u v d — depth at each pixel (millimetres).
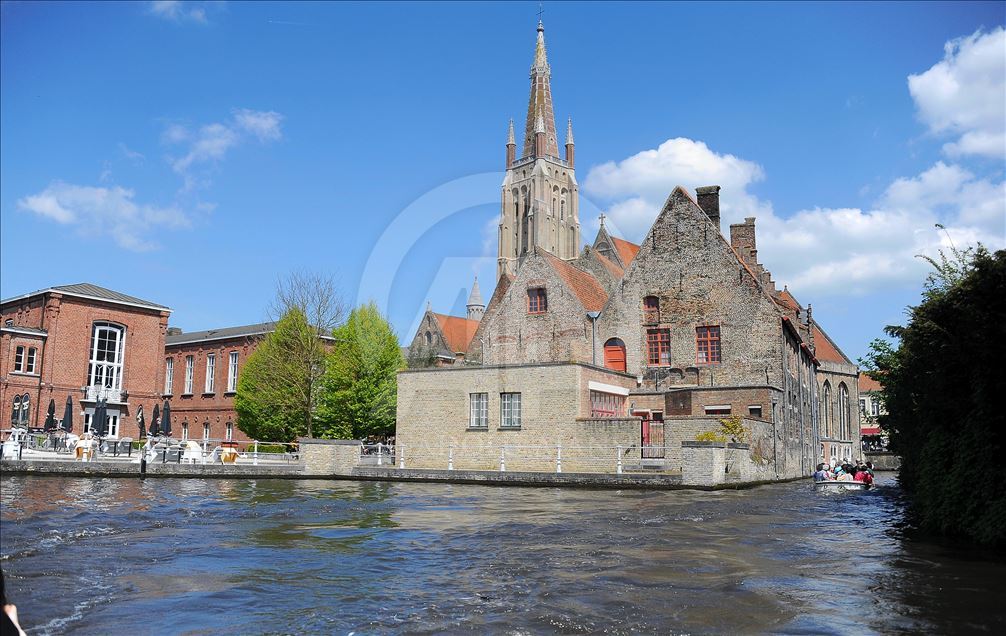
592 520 15688
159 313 58219
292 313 45719
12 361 50625
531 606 7980
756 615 7625
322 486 25641
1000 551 11828
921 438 19922
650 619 7469
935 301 13828
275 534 13375
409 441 34219
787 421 36812
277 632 7055
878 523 15781
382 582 9211
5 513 16109
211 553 11297
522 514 16828
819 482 29594
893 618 7516
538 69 92438
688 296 38500
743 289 37344
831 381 61188
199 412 65125
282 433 49500
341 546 12039
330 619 7480
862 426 80250
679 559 10867
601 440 30781
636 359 39000
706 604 8070
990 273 12352
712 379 37344
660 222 39719
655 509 18203
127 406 55688
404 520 15562
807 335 47875
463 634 6965
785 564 10516
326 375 44594
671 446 29844
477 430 33062
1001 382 12742
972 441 13477
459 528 14305
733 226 45719
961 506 13391
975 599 8336
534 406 32188
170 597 8391
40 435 42406
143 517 15688
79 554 11086
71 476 28031
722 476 26125
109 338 55625
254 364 50312
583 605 8016
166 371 68750
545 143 89125
